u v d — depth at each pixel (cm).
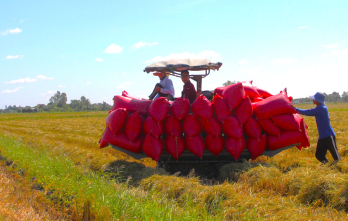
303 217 402
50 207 468
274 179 568
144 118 729
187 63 782
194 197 498
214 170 749
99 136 1638
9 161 791
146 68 791
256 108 695
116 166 721
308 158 754
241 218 411
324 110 676
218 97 696
